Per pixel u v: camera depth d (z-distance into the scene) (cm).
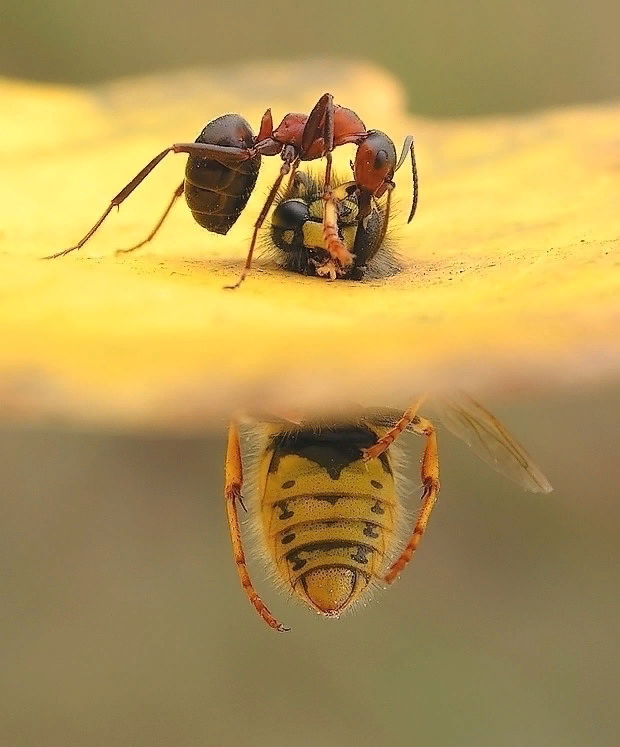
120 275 7
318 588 7
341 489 7
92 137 9
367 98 9
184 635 13
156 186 8
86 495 14
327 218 8
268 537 8
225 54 16
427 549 14
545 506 14
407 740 13
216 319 6
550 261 7
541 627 13
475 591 14
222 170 8
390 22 16
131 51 16
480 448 8
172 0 16
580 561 14
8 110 9
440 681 13
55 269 7
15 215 8
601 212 8
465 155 9
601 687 13
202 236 8
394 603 13
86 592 13
